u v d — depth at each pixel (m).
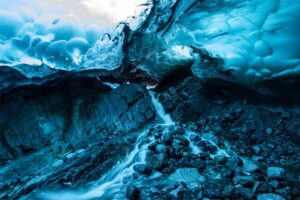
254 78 7.57
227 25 6.85
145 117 8.61
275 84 7.35
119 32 8.12
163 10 7.48
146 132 7.94
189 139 6.96
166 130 7.38
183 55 9.43
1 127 8.06
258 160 6.18
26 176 6.45
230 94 8.62
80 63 8.20
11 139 8.03
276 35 6.48
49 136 8.23
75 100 8.96
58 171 6.12
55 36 7.44
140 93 9.02
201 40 7.60
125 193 4.79
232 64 7.77
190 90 9.47
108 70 9.17
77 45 7.75
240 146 6.99
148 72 10.33
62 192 5.26
